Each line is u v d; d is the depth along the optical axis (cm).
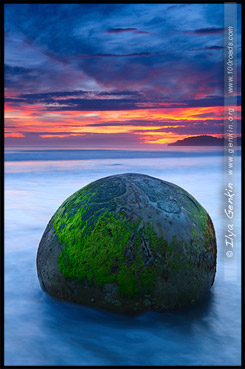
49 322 299
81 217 315
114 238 295
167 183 349
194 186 978
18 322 300
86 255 299
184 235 305
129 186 325
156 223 300
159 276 293
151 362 252
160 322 296
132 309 296
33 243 515
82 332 286
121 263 291
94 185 342
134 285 291
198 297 320
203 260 316
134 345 270
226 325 296
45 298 333
